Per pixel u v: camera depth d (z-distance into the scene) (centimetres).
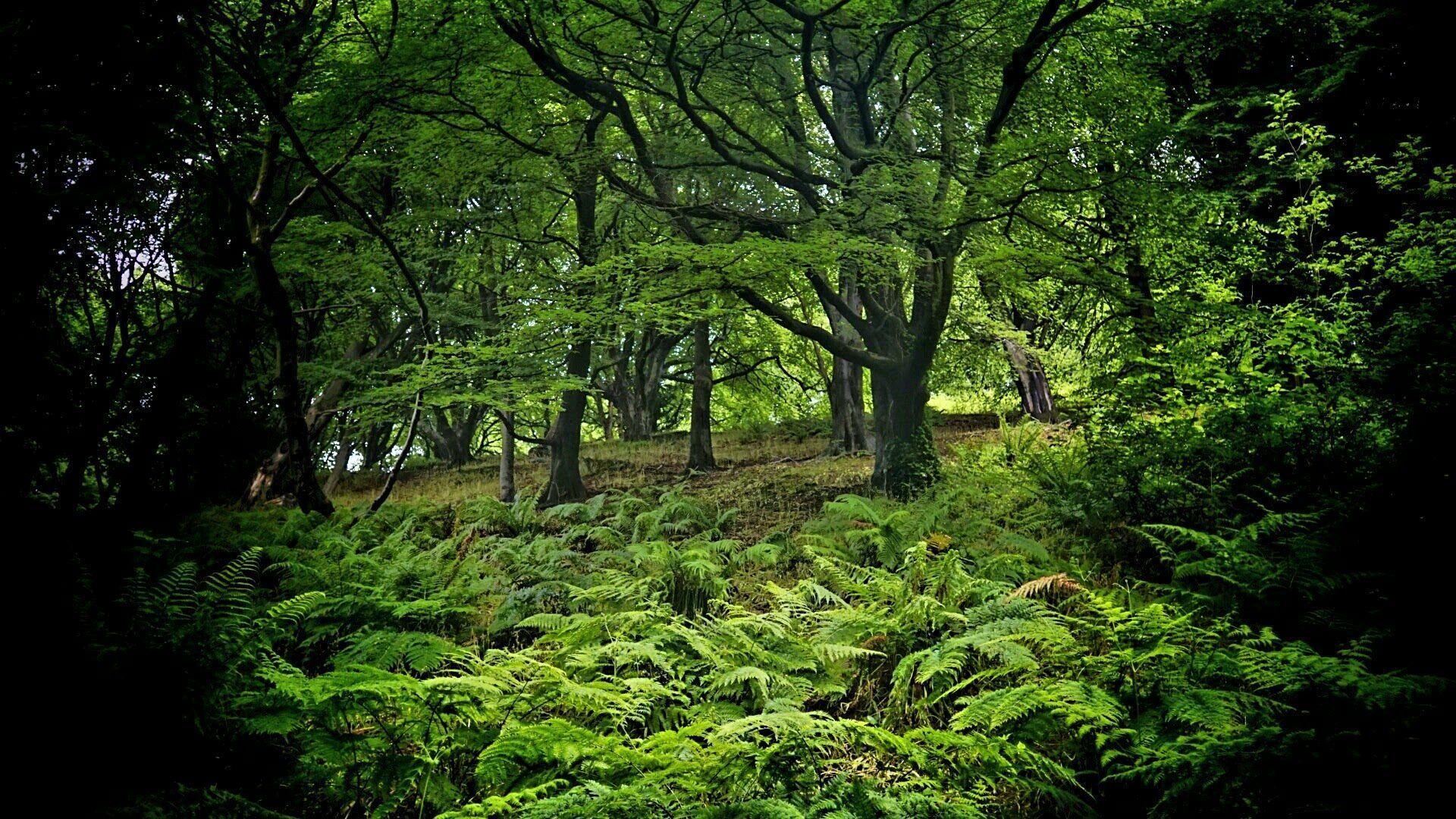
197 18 705
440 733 436
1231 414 733
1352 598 529
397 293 1334
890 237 1134
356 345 1598
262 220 949
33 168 509
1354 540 555
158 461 987
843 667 577
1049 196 1105
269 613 531
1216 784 353
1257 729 387
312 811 417
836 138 1198
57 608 440
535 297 1251
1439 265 759
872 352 1323
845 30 1152
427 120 1127
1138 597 609
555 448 1572
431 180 1253
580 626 611
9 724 367
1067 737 457
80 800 354
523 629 716
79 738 377
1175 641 483
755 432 2561
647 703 479
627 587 707
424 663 531
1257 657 434
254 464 1349
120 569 646
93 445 627
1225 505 721
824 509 1077
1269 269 1033
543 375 1223
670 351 2811
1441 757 335
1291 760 342
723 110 1302
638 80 1121
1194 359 822
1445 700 367
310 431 1336
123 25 498
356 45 1052
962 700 480
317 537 899
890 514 901
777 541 996
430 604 655
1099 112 1087
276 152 956
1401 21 1050
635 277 1147
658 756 397
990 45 1205
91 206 548
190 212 905
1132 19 1207
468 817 358
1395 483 575
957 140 1237
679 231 1319
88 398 614
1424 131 1067
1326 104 1153
